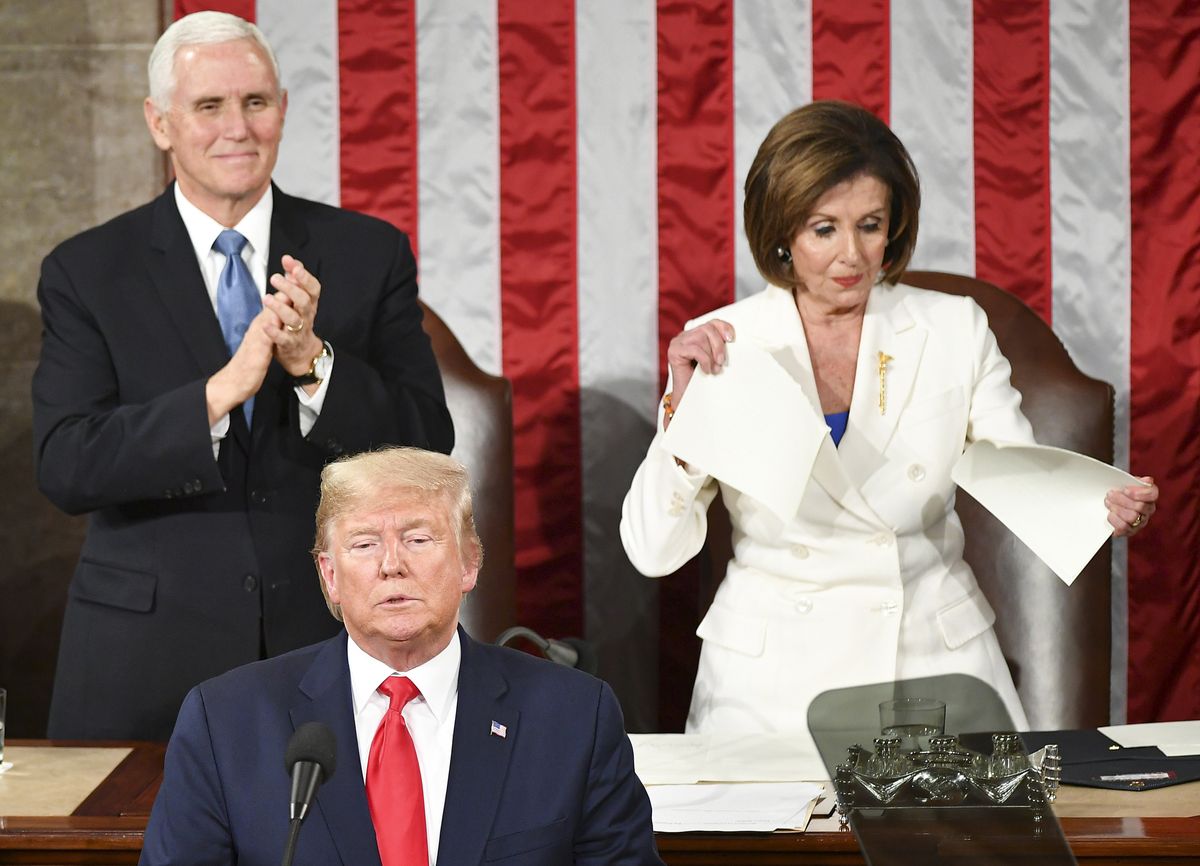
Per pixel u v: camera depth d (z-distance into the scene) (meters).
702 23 15.83
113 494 10.82
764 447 10.48
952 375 11.43
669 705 16.23
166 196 11.72
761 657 11.39
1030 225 15.92
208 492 10.91
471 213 15.98
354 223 12.05
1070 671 14.09
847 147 10.66
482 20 15.84
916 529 11.43
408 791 7.82
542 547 16.20
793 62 15.84
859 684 11.11
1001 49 15.81
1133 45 15.77
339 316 11.64
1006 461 10.55
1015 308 14.35
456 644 8.18
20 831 8.74
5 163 15.88
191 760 7.87
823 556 11.36
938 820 7.80
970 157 15.88
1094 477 10.45
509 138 15.92
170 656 11.09
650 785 9.44
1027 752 9.03
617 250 15.98
